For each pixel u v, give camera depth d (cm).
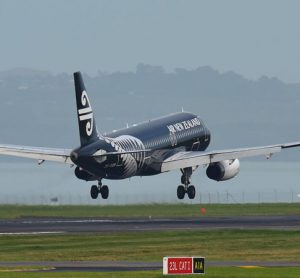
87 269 18462
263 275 17400
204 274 17275
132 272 17762
